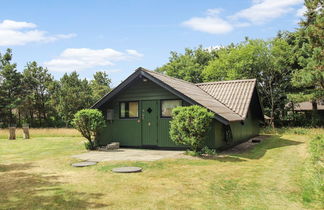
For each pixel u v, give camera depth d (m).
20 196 5.89
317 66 11.82
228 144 13.74
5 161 10.58
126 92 14.34
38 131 25.94
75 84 43.75
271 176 7.54
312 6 13.00
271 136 21.09
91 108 14.27
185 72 42.53
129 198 5.70
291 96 24.55
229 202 5.44
